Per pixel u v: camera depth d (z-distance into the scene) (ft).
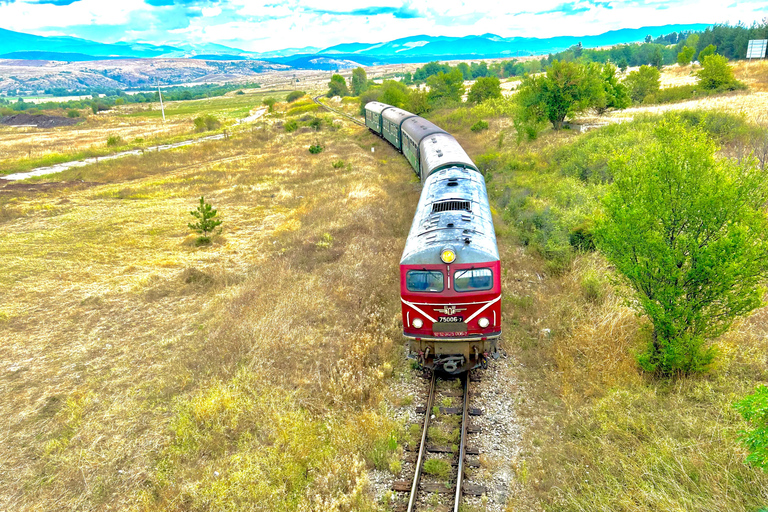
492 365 37.47
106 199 98.32
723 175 30.78
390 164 111.45
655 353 33.27
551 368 36.11
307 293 49.96
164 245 70.54
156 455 30.53
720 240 28.58
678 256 30.83
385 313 45.39
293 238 67.46
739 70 194.59
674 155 32.01
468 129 139.74
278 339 41.39
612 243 34.37
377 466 28.25
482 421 31.45
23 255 67.15
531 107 113.60
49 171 136.98
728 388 29.78
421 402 33.78
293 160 128.77
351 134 170.81
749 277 29.32
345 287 50.55
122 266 63.21
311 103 299.17
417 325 34.50
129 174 125.90
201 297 53.31
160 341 44.32
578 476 26.08
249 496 26.45
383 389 35.06
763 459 19.22
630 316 38.58
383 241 63.67
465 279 33.06
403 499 25.88
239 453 29.86
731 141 75.36
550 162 88.79
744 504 21.71
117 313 50.39
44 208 90.22
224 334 43.01
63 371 40.29
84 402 35.76
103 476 28.99
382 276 52.85
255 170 121.39
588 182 71.20
